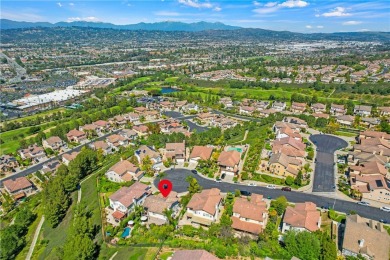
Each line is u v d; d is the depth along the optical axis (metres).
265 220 80.75
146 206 85.44
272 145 132.00
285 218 77.38
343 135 153.88
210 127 179.75
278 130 147.62
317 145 139.88
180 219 83.06
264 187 102.56
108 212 90.19
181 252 61.66
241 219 78.88
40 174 124.88
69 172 118.69
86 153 126.25
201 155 123.00
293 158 117.00
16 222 95.19
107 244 74.12
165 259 65.00
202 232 74.62
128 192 93.19
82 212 87.00
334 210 87.56
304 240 64.69
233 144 142.88
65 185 108.88
